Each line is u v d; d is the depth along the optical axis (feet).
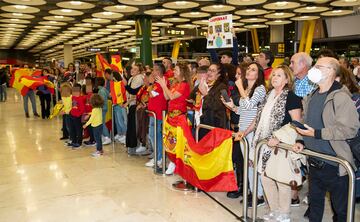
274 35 59.06
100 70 25.26
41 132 27.48
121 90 21.83
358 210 12.26
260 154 10.82
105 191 14.29
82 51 106.93
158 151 17.39
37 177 16.14
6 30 55.06
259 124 10.93
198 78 14.93
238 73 13.28
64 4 28.12
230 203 12.94
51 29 51.93
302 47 52.47
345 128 8.00
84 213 12.21
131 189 14.51
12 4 29.37
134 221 11.57
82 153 20.56
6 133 27.07
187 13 34.24
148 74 18.85
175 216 11.91
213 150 11.91
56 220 11.68
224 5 29.40
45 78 36.63
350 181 7.48
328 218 11.71
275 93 10.86
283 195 10.71
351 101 8.15
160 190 14.38
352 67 25.66
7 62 141.38
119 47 91.86
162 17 38.99
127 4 27.04
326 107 8.46
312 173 9.13
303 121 9.78
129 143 19.48
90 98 20.47
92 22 40.75
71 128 22.03
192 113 15.71
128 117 19.43
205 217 11.82
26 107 36.04
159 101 16.88
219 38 15.61
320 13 35.19
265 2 28.76
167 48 94.99
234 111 12.58
